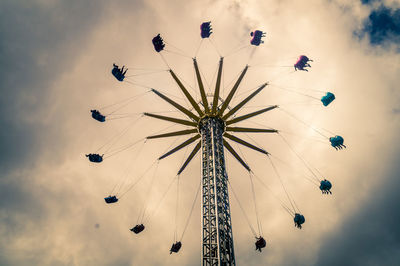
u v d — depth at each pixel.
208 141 30.94
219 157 29.16
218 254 21.33
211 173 27.92
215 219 23.92
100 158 36.53
